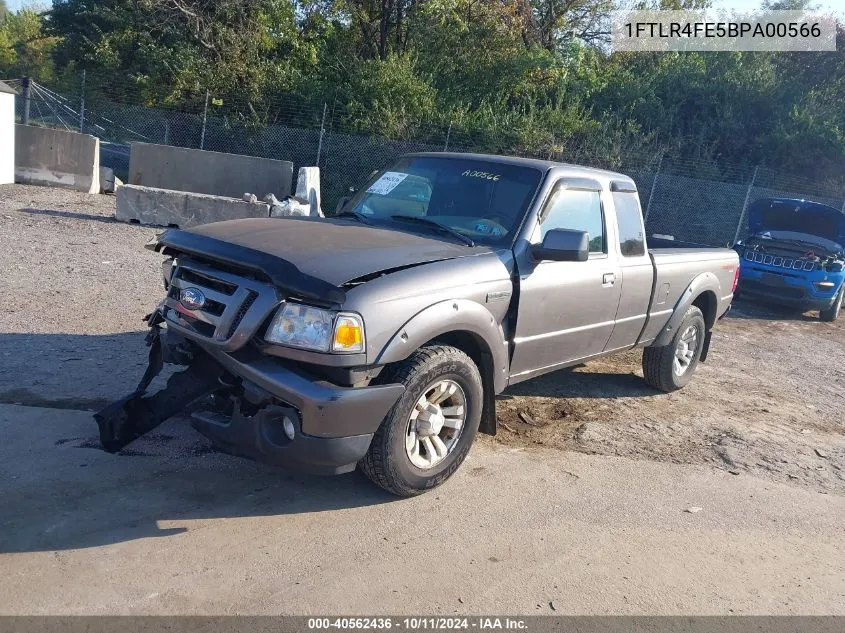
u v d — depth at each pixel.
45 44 38.41
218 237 4.13
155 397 4.22
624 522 4.33
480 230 4.88
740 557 4.07
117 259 10.25
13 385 5.40
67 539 3.57
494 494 4.51
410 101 20.80
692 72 24.36
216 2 21.69
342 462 3.82
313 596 3.33
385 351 3.82
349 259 3.98
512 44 23.97
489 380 4.61
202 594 3.26
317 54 22.84
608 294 5.50
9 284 8.34
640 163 21.42
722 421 6.35
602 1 27.36
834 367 9.02
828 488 5.14
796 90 23.73
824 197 19.84
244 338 3.75
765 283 12.16
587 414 6.18
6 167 16.64
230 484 4.29
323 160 19.84
